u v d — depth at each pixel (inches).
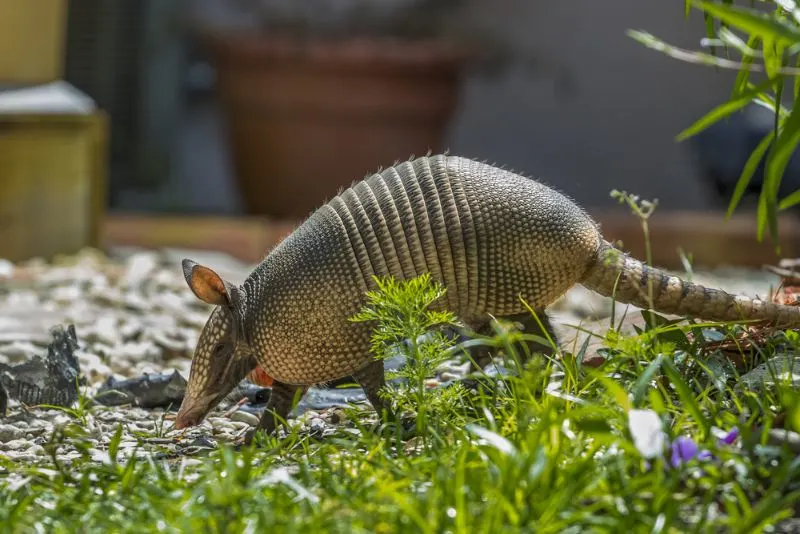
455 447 299.9
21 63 742.5
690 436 298.7
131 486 280.5
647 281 371.9
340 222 357.7
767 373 342.3
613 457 270.5
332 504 251.3
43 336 525.0
